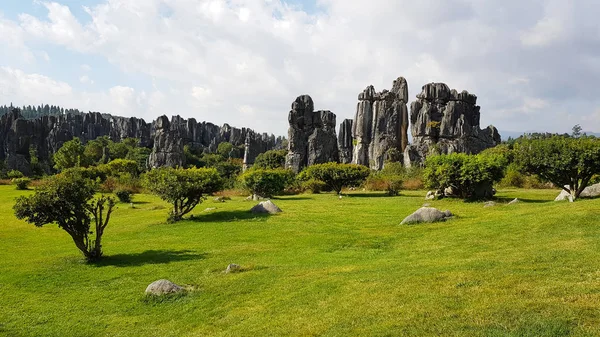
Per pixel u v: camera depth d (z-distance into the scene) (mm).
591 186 23328
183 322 8812
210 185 23000
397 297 8336
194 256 14539
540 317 6566
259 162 89000
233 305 9484
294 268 12141
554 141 22781
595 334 5902
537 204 21016
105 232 20891
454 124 84938
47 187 14641
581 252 10164
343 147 99750
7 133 112250
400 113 91562
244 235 18094
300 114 74562
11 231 22031
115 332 8562
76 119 141125
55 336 8453
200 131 156500
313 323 7723
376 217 21938
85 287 11617
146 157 108812
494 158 27375
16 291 11406
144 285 11500
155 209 30750
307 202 31562
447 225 17422
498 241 13203
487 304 7340
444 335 6418
